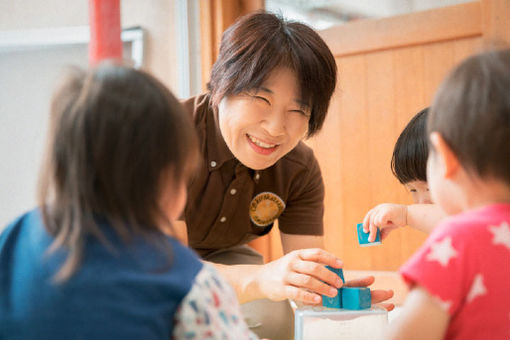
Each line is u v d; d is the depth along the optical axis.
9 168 2.35
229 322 0.63
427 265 0.63
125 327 0.56
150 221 0.61
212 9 2.13
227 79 1.07
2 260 0.62
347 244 2.09
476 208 0.66
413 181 1.14
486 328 0.62
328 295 0.97
